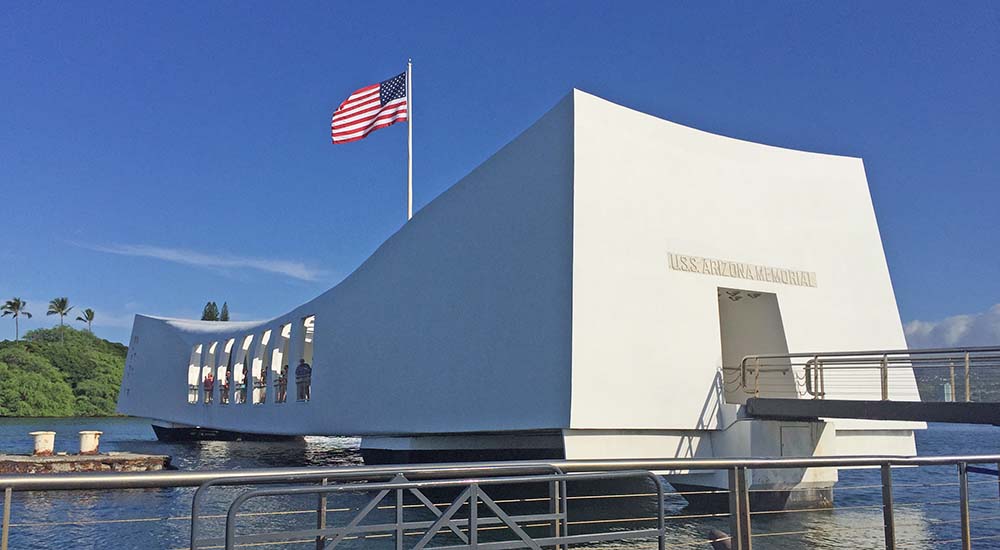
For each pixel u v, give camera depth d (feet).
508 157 64.80
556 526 17.03
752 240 65.82
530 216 61.41
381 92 94.07
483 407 64.49
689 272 61.36
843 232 71.72
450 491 67.62
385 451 84.28
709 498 58.90
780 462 18.11
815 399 53.98
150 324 157.69
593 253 56.80
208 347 134.10
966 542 19.99
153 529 49.67
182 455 117.91
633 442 57.41
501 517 16.52
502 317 63.36
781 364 65.62
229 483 15.48
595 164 58.13
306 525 50.01
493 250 65.51
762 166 68.39
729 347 70.95
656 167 61.62
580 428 54.65
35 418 252.62
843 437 63.21
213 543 13.98
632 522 53.42
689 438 59.47
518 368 60.59
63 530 49.16
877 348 70.23
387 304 81.56
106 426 225.56
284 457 115.14
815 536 47.16
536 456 75.00
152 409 151.33
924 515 56.39
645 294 58.75
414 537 46.75
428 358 73.31
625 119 60.85
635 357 57.36
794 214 69.05
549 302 58.08
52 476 12.39
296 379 100.94
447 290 71.56
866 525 51.47
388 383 79.61
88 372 266.77
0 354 256.52
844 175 73.61
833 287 69.56
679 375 59.11
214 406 127.54
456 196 71.46
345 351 89.45
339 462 106.73
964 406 45.03
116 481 12.92
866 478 81.20
